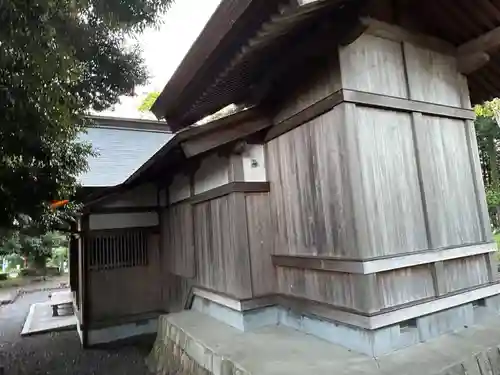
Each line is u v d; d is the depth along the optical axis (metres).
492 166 10.70
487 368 2.66
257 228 3.93
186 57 3.51
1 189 4.04
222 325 4.06
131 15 4.24
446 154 3.47
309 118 3.30
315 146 3.26
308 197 3.36
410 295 2.95
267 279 3.88
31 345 6.42
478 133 10.85
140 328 6.49
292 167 3.60
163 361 4.40
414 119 3.28
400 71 3.28
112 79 5.91
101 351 5.81
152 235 6.75
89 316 6.16
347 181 2.87
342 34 2.83
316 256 3.24
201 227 4.85
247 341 3.36
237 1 2.46
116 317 6.36
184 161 4.96
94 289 6.25
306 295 3.43
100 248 6.34
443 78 3.59
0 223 4.38
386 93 3.14
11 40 2.31
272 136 3.90
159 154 4.19
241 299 3.74
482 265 3.54
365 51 3.10
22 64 2.46
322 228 3.18
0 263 16.78
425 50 3.51
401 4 3.36
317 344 3.11
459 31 3.64
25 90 2.69
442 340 2.94
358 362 2.60
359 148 2.91
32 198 4.39
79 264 6.84
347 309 2.89
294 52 3.15
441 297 3.09
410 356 2.65
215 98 4.46
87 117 5.45
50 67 2.69
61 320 8.05
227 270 4.07
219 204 4.29
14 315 9.41
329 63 3.07
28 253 11.84
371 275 2.74
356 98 2.95
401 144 3.17
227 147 4.00
